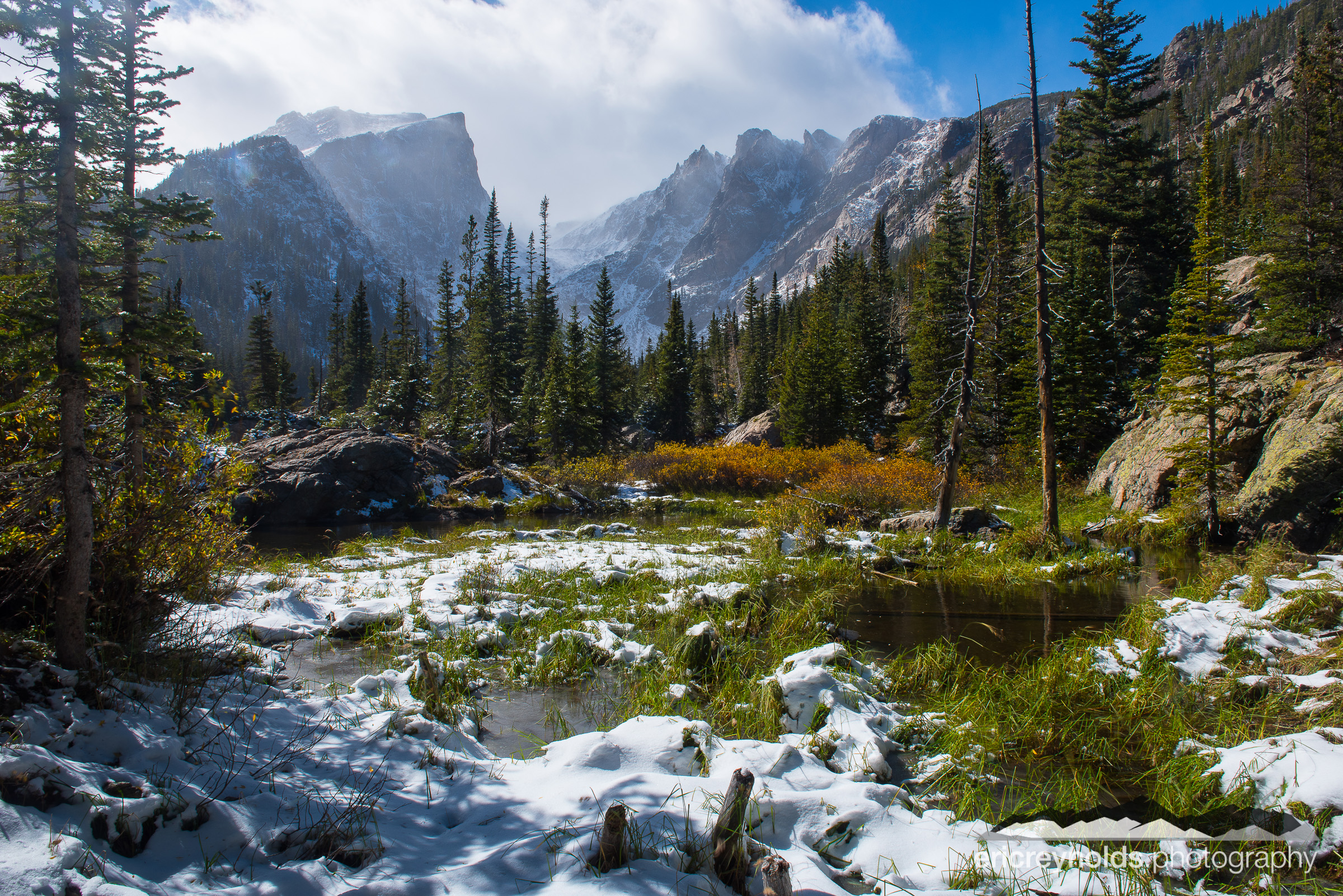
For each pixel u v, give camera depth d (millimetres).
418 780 4289
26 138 4875
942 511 16844
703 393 63781
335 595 10047
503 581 11031
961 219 37812
